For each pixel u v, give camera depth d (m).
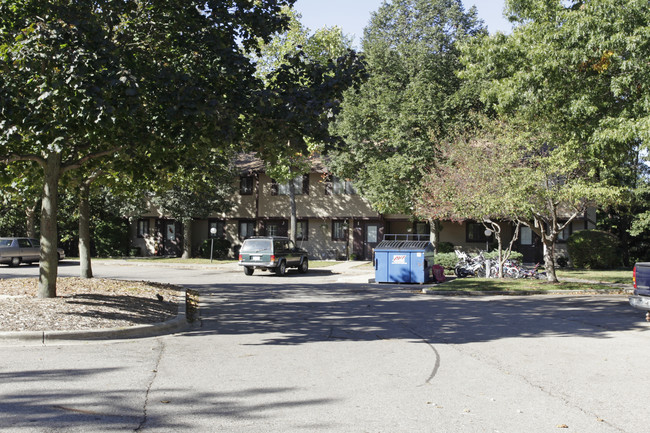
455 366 7.74
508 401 6.03
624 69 14.33
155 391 6.23
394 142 28.58
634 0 13.76
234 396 6.09
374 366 7.68
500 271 24.14
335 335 10.31
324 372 7.29
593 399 6.14
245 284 21.88
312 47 32.97
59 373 6.92
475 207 20.89
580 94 15.63
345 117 30.45
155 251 42.19
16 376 6.73
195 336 10.05
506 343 9.59
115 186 17.27
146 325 10.24
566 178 20.16
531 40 16.56
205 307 14.42
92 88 8.73
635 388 6.62
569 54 14.89
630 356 8.52
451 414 5.54
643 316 13.23
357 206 38.06
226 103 10.42
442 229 36.81
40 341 8.88
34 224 36.06
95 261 34.62
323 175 38.25
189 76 9.89
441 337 10.20
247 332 10.56
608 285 21.00
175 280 23.47
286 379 6.89
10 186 15.33
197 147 12.01
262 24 11.58
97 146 12.68
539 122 19.30
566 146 18.09
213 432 4.93
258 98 10.33
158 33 11.83
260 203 40.00
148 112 10.76
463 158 22.89
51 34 9.05
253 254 26.58
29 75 9.60
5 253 30.12
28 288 14.23
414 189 28.73
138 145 10.50
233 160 35.41
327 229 39.19
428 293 19.17
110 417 5.27
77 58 8.68
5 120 9.34
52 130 10.02
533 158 20.02
